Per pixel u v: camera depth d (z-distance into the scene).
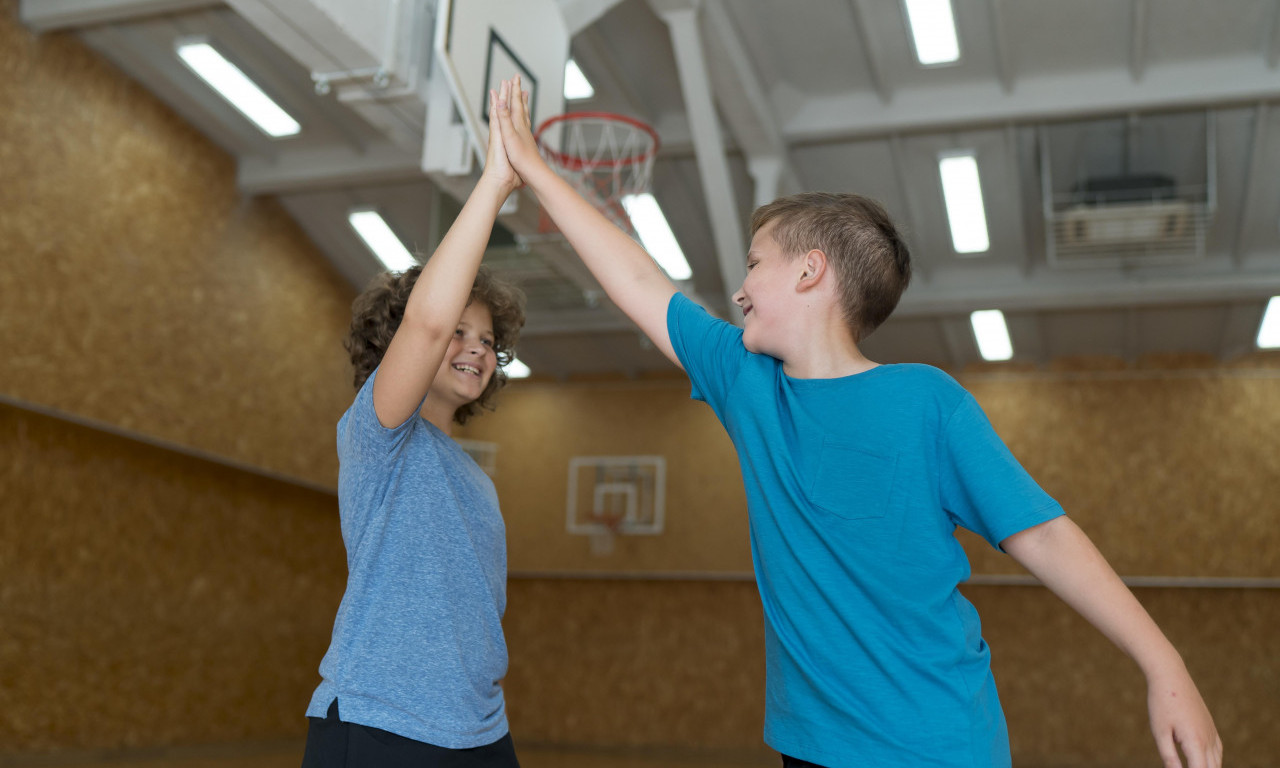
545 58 6.70
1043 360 14.09
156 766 9.27
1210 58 8.35
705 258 11.91
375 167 10.94
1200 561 13.17
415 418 1.89
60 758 9.23
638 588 14.98
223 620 11.67
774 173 9.14
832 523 1.40
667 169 10.30
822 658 1.38
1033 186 9.95
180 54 9.62
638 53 8.74
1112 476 13.67
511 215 7.49
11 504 8.96
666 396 15.33
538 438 15.57
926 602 1.36
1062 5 8.00
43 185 9.01
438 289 1.67
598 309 13.49
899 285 1.61
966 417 1.41
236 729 11.71
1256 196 9.76
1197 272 10.94
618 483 15.12
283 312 12.27
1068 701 13.27
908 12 8.23
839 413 1.46
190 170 10.81
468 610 1.80
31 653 9.06
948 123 8.99
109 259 9.73
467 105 5.66
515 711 14.89
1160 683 1.21
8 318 8.59
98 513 9.95
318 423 12.89
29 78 8.89
